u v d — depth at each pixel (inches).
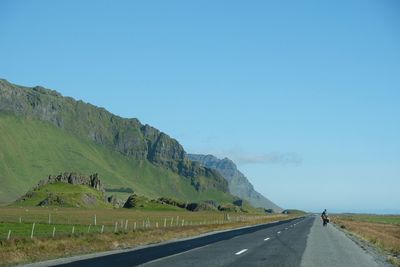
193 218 4992.6
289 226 3078.2
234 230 2448.3
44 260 919.0
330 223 4079.7
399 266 909.8
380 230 2783.0
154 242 1489.9
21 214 4315.9
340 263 939.3
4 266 815.7
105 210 7086.6
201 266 844.6
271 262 924.0
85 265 837.2
